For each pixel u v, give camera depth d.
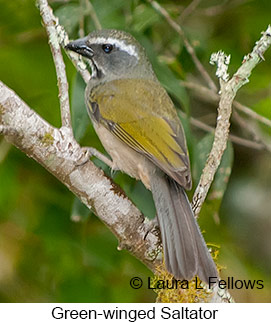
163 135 10.16
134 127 10.32
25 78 12.99
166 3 13.44
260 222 14.66
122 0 11.92
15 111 8.67
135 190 11.21
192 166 11.52
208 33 13.61
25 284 13.55
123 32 11.24
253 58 9.09
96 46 11.10
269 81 13.60
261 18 13.56
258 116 12.49
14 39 13.16
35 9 13.02
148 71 11.24
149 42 11.65
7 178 12.89
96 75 11.20
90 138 12.74
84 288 12.85
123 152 10.41
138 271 13.09
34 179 13.23
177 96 11.15
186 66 12.88
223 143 9.17
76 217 11.28
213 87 12.59
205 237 13.51
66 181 9.09
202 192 9.30
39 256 13.57
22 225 13.14
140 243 9.26
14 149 12.94
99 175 9.12
